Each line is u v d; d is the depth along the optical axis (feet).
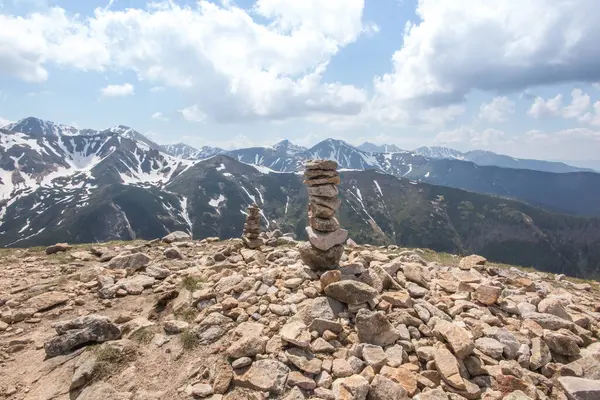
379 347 30.22
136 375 30.71
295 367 29.01
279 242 80.53
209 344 33.50
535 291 47.73
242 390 27.58
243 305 38.55
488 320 35.81
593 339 34.14
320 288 39.34
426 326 33.83
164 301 43.60
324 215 45.27
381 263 50.24
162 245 79.30
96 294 47.93
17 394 29.50
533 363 29.76
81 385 29.86
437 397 24.95
